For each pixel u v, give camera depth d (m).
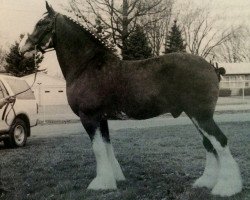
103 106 5.71
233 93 37.19
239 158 7.81
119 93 5.61
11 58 28.16
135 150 9.27
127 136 12.09
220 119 16.66
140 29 26.89
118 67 5.70
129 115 5.63
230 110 20.95
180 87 5.30
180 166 7.27
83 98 5.76
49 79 33.31
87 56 5.89
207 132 5.19
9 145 10.98
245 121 15.19
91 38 5.97
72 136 12.86
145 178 6.43
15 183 6.50
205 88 5.22
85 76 5.83
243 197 5.07
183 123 16.20
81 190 5.83
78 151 9.47
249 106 23.34
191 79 5.25
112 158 6.18
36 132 14.86
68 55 6.05
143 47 26.59
